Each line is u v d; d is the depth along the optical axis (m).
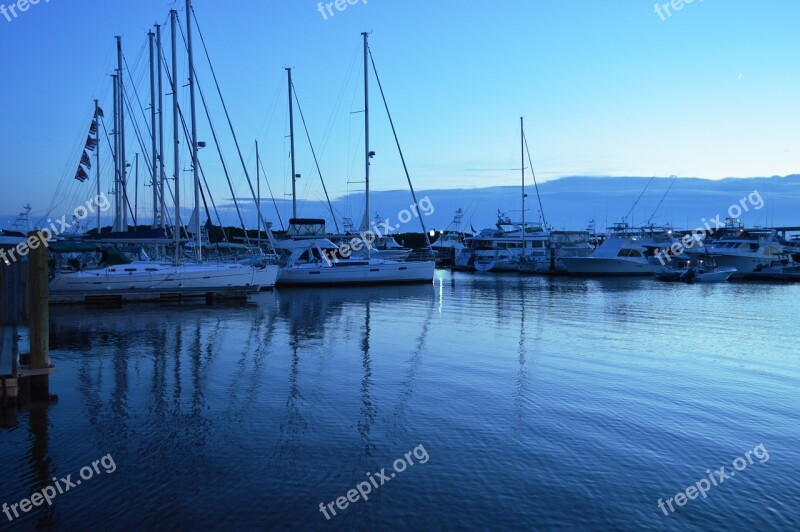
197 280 30.73
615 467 8.70
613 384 13.46
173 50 32.41
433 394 12.44
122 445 9.30
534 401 11.97
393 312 27.50
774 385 13.56
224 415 10.86
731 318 26.59
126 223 38.28
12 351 12.55
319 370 14.59
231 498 7.59
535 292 40.94
